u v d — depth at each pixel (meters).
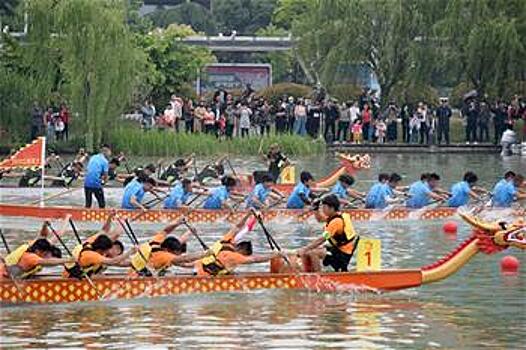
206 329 29.72
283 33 185.12
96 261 33.03
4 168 61.31
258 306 32.72
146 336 28.89
